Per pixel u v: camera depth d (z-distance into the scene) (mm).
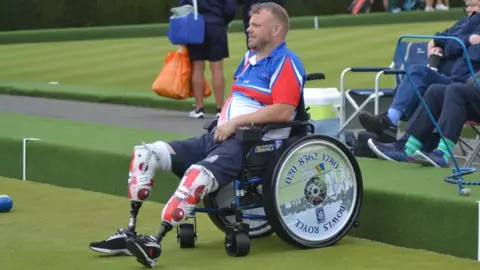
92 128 15781
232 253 9758
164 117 19266
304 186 9891
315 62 25406
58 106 21297
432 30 30703
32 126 16062
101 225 11250
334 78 22719
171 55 19094
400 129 15570
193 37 18344
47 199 12867
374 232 10375
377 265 9352
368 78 22453
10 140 14555
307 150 9867
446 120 11453
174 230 10969
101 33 37062
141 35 37125
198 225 11203
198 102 19078
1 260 9664
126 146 13672
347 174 10117
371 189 10375
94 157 13398
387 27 32344
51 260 9656
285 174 9766
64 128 15781
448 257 9672
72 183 13758
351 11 38094
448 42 12789
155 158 9719
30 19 38094
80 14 38469
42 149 14125
